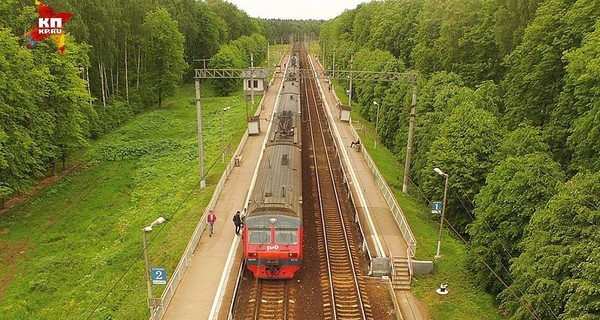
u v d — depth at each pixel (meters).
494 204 24.94
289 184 28.44
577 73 27.33
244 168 43.34
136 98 74.69
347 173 42.47
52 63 43.03
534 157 24.73
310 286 24.89
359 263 27.77
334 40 127.31
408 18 72.75
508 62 37.97
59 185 43.97
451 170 31.59
